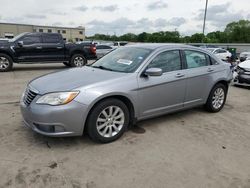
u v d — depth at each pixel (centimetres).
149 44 489
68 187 278
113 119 385
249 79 820
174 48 466
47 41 1185
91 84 361
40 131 350
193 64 493
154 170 316
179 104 471
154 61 429
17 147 362
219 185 291
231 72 574
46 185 280
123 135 414
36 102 349
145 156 349
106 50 2095
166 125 466
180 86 459
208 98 533
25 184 280
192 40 6512
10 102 593
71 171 308
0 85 794
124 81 386
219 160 346
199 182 295
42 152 350
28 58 1154
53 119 338
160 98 433
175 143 392
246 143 404
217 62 545
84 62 1293
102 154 350
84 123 356
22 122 455
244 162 344
